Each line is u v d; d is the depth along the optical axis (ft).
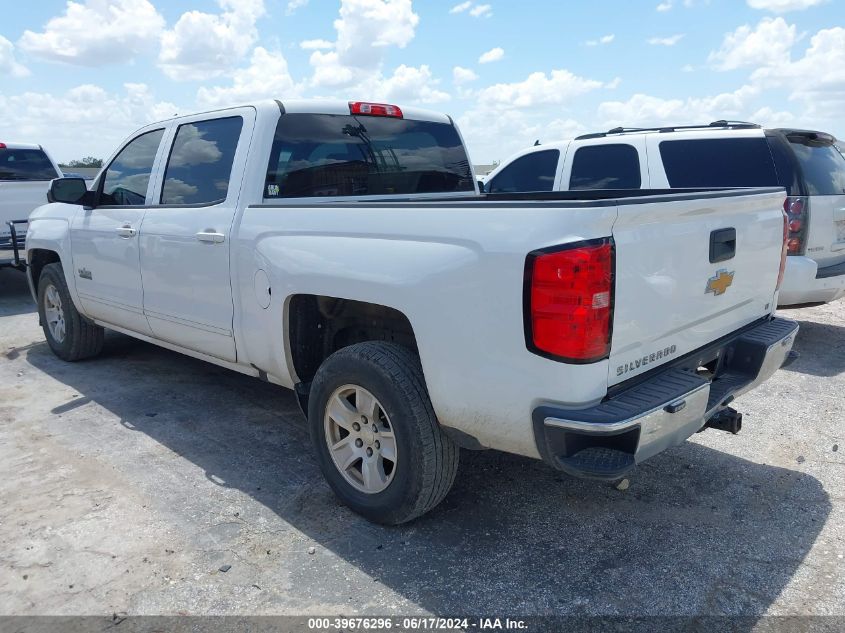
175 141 15.07
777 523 10.89
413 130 15.66
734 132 20.71
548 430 8.46
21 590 9.28
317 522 11.02
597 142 23.72
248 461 13.30
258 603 9.00
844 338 22.18
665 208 8.92
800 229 19.51
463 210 9.12
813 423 15.07
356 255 10.33
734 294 10.98
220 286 13.15
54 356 21.04
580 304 8.07
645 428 8.33
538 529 10.78
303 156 13.46
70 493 11.96
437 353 9.40
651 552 10.11
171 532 10.71
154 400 16.80
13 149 34.14
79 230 17.75
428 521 11.04
